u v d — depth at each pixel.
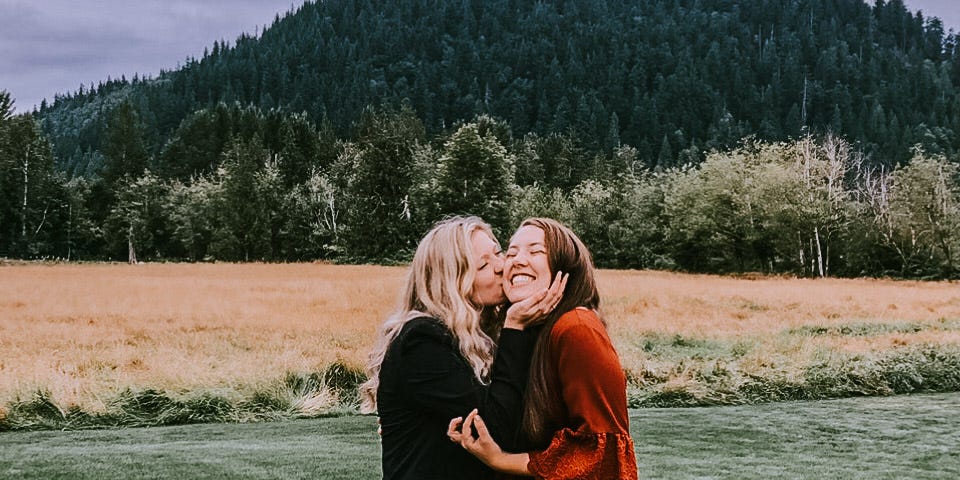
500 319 3.26
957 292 36.28
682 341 20.88
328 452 9.01
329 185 87.50
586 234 76.62
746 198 63.66
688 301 30.88
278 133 130.25
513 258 3.00
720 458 8.78
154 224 96.31
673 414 12.41
